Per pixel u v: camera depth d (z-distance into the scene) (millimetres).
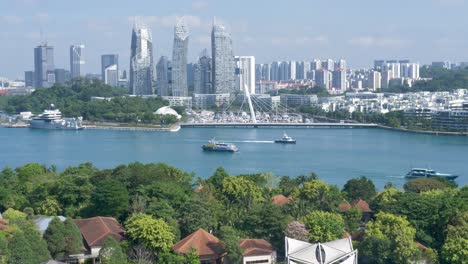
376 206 196000
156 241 149875
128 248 151750
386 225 160750
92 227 162000
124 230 163125
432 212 169500
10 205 187750
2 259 132125
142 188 182375
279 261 157000
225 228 158750
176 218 166000
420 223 168375
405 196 183750
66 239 151375
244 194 192125
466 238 151875
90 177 198000
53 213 183000
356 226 174875
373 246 151000
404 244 148375
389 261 149625
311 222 160250
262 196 199250
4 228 148875
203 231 157375
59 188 188625
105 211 177250
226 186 196625
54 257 150750
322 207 188125
